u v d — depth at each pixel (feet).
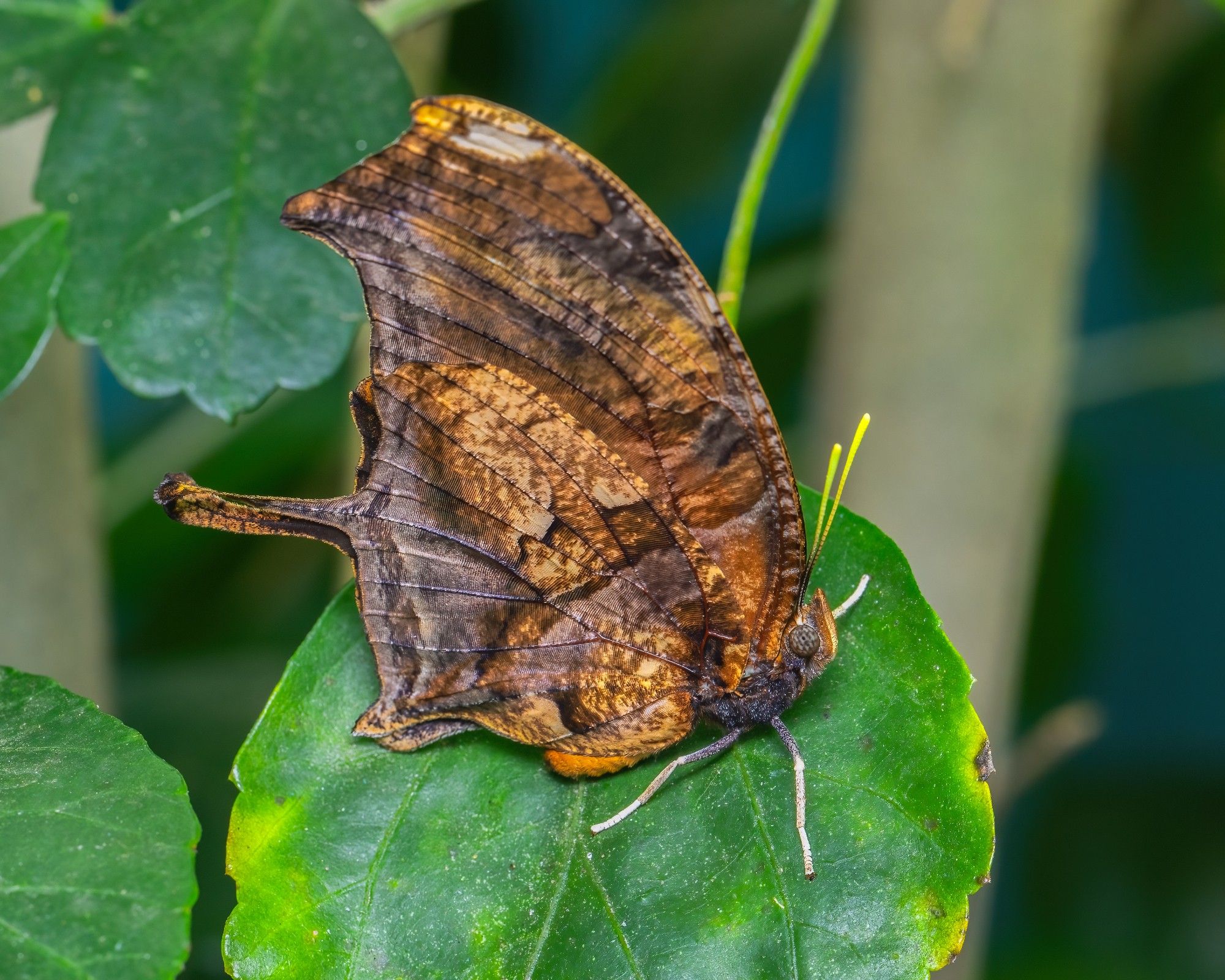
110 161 1.23
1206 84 1.62
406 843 1.19
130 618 1.66
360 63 1.24
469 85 1.71
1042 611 1.86
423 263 1.19
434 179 1.19
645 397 1.20
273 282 1.22
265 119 1.23
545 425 1.20
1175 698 2.28
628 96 1.62
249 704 1.50
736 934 1.19
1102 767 2.07
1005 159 1.31
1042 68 1.31
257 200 1.23
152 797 1.17
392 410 1.19
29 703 1.18
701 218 2.16
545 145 1.18
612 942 1.19
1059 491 1.85
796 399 1.71
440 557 1.20
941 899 1.18
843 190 1.35
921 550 1.33
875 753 1.20
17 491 1.28
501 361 1.20
